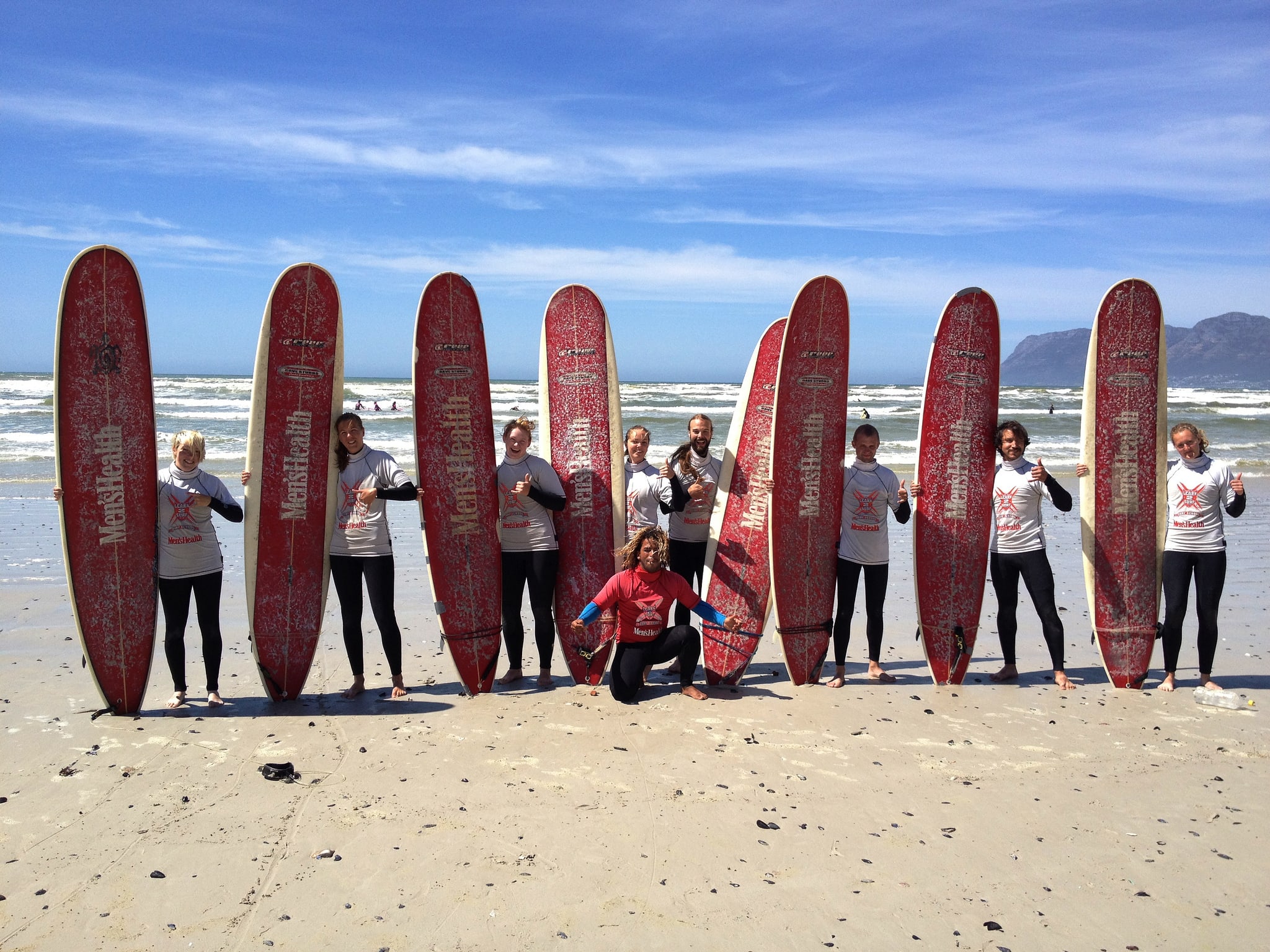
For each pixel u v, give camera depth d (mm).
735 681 5441
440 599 5238
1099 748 4418
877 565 5449
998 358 5719
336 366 5211
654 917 2902
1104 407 5676
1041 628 7008
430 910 2922
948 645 5539
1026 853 3365
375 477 4938
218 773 3947
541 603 5297
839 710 4941
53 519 10109
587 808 3664
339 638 6352
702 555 5527
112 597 4684
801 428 5508
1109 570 5578
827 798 3801
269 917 2873
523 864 3211
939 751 4359
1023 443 5359
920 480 5637
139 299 4812
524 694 5203
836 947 2771
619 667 5039
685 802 3734
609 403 5957
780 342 6133
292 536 5074
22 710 4688
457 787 3846
